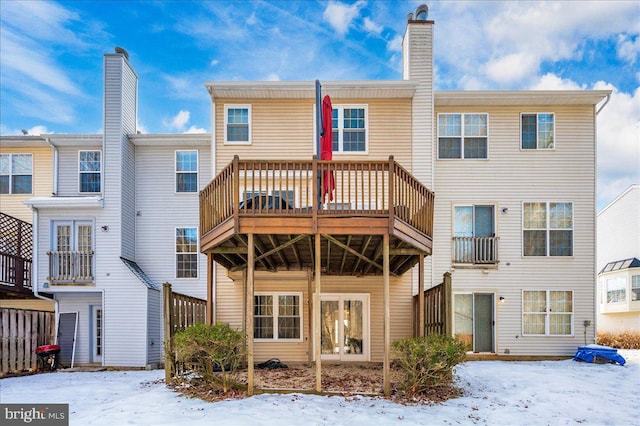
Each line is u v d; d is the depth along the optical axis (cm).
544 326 1101
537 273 1116
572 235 1123
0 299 1280
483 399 646
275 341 1048
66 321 1205
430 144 1088
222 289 1059
